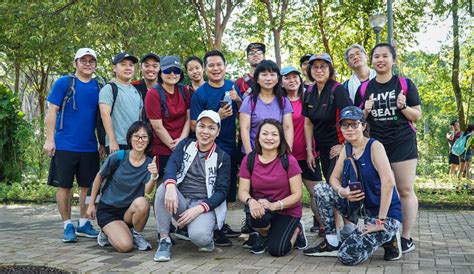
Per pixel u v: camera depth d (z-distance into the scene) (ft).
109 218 16.62
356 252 14.11
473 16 43.16
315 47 53.01
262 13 43.91
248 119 17.35
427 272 13.30
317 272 13.43
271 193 15.88
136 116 18.42
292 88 18.94
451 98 63.62
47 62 50.96
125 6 33.81
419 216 25.29
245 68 38.37
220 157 16.24
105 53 41.47
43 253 16.07
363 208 14.79
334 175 15.51
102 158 20.25
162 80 18.25
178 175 16.08
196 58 19.65
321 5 47.42
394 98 15.71
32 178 36.88
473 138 36.47
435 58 55.57
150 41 34.40
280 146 15.87
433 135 78.18
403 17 49.85
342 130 14.92
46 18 36.14
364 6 48.83
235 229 21.45
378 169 14.47
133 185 16.65
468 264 14.26
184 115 18.39
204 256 15.65
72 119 17.99
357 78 18.60
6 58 56.59
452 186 34.55
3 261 14.92
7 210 27.94
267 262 14.75
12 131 36.37
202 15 35.53
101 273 13.56
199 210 15.40
